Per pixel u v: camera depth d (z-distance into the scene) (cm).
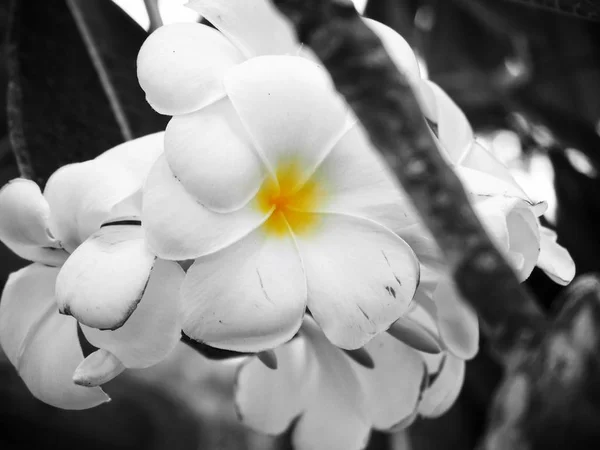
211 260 27
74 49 42
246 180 28
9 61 41
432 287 31
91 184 29
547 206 31
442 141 31
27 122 40
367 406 35
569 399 22
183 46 29
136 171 29
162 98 28
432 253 29
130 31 43
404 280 28
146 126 41
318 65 29
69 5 43
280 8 21
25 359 32
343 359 34
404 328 32
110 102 41
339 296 28
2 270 48
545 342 22
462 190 21
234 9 30
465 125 33
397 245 28
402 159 21
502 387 23
